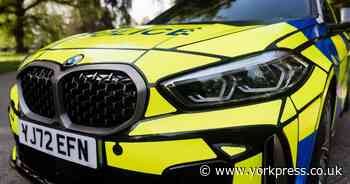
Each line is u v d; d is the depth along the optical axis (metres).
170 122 1.33
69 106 1.56
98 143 1.43
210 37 1.59
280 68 1.43
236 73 1.38
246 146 1.30
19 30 25.09
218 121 1.31
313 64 1.61
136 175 1.37
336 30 2.36
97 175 1.46
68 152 1.55
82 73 1.52
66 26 25.69
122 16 22.66
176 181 1.32
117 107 1.42
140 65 1.42
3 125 3.85
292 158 1.37
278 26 1.73
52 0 25.03
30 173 1.82
